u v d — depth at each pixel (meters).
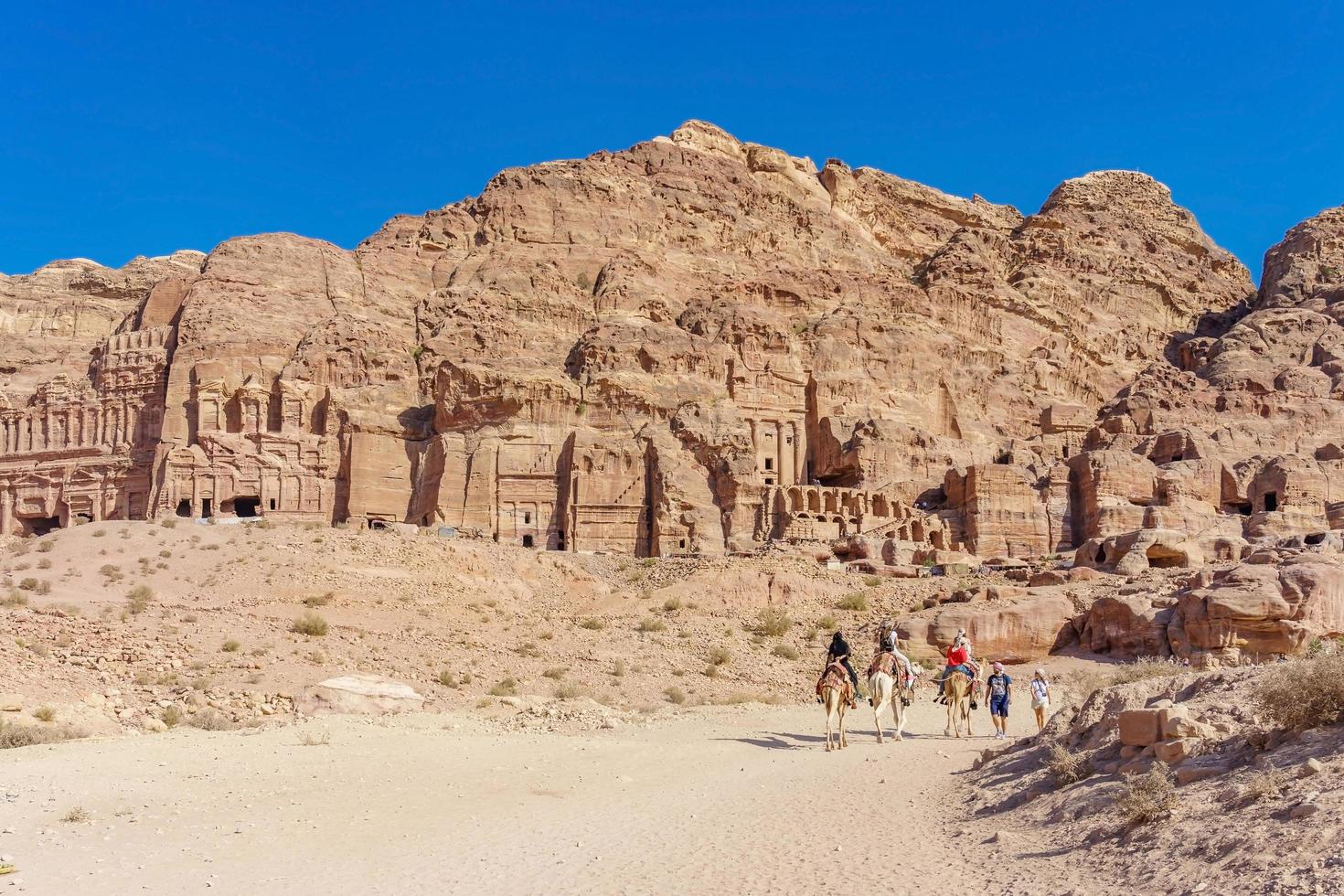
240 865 18.80
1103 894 13.96
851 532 88.56
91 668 37.97
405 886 17.48
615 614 61.16
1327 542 65.25
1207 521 85.88
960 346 120.19
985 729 37.88
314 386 99.62
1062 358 131.25
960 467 101.44
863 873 16.64
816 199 151.88
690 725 38.59
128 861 18.86
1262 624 48.72
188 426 98.88
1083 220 164.62
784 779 26.39
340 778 26.34
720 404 98.75
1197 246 171.75
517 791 25.50
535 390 95.00
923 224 164.62
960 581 65.69
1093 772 19.69
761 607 63.31
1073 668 51.75
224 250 110.94
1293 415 106.44
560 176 125.50
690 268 124.44
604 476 91.88
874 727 38.56
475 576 65.81
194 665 40.62
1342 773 14.69
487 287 109.81
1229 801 15.32
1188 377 112.19
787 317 116.56
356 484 94.12
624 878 17.45
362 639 48.59
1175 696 22.27
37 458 105.12
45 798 22.84
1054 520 90.75
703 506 90.75
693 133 147.00
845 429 103.19
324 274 111.69
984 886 15.26
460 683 44.72
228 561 60.31
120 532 66.00
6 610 43.19
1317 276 140.62
